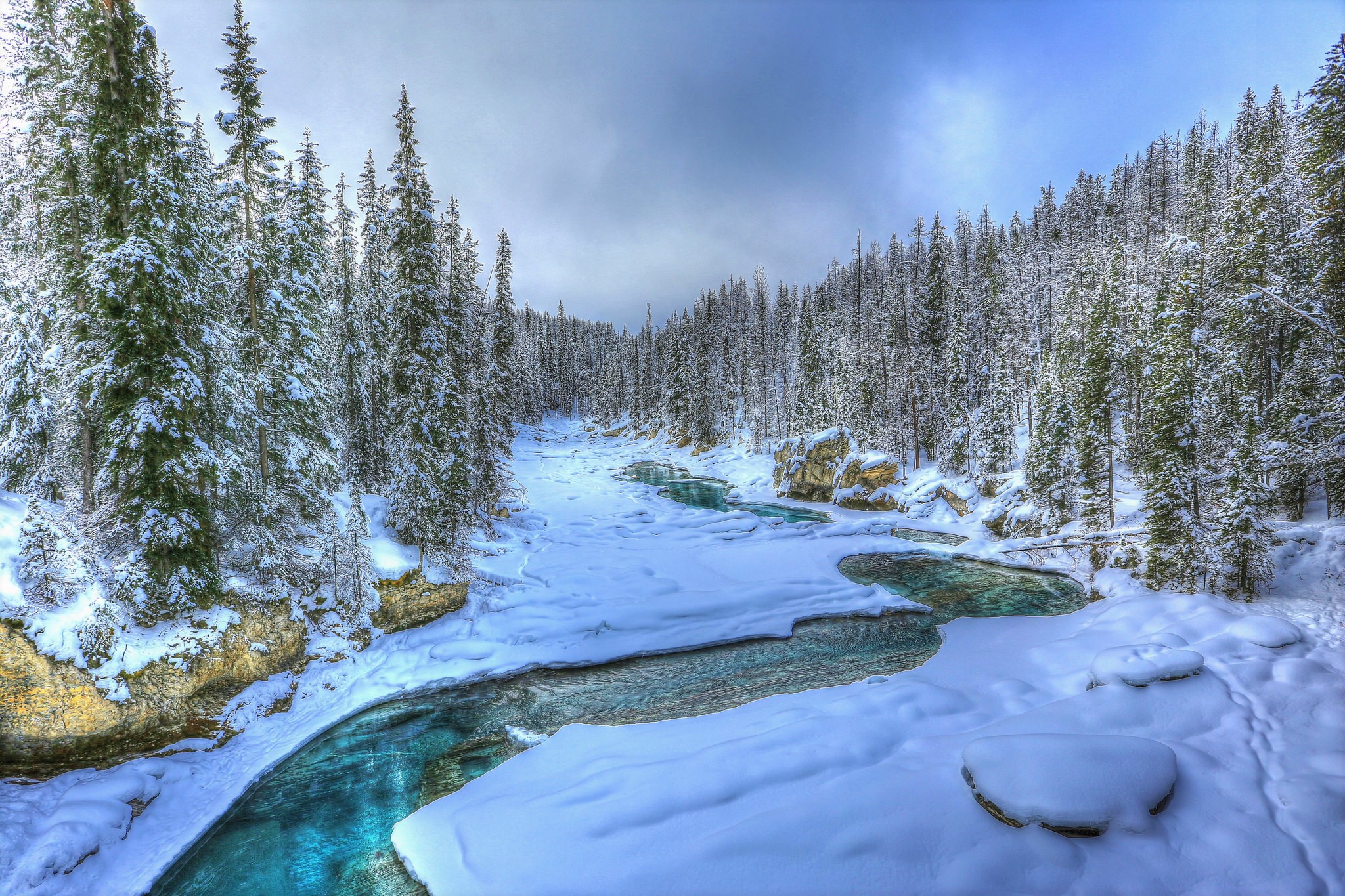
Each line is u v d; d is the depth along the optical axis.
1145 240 60.00
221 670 13.23
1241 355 27.09
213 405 14.47
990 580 26.11
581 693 16.22
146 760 11.61
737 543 32.69
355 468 24.61
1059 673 14.48
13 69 13.21
